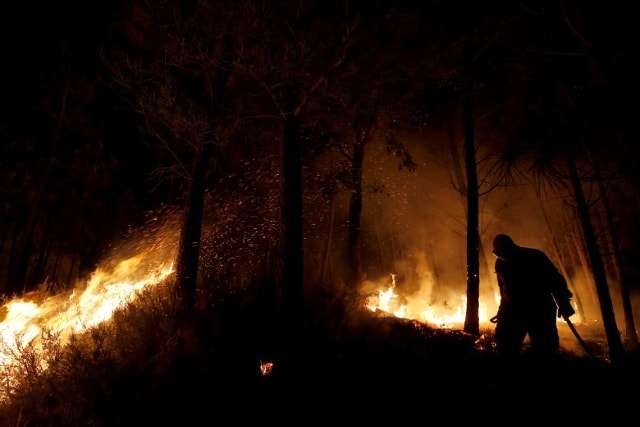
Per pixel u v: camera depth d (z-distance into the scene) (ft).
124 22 24.61
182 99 21.24
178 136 20.93
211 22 18.90
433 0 20.61
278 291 17.87
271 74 18.22
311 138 23.12
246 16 17.39
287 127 19.47
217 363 14.90
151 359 14.84
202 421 12.46
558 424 12.99
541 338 16.98
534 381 15.94
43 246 36.17
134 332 16.94
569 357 20.24
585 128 14.93
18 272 32.19
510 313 17.54
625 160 15.08
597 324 31.48
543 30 22.22
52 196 36.37
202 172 21.16
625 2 14.06
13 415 12.94
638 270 33.47
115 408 12.74
